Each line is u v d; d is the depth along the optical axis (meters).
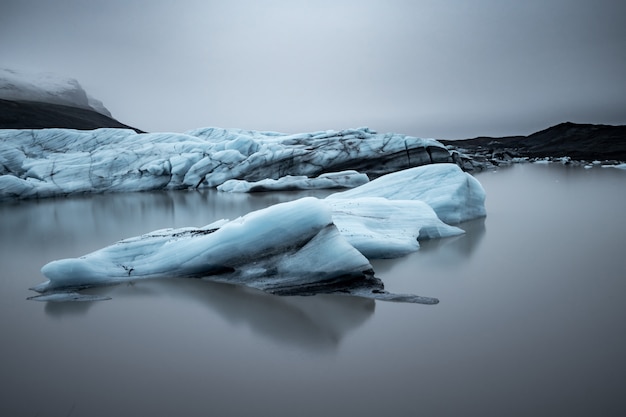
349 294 6.41
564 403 3.57
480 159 40.88
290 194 21.48
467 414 3.47
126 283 7.25
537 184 21.73
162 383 4.08
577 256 8.16
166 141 29.81
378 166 27.64
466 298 6.11
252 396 3.82
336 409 3.59
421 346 4.66
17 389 4.04
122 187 24.14
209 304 6.20
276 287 6.71
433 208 11.87
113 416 3.59
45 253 9.93
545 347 4.54
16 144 27.59
